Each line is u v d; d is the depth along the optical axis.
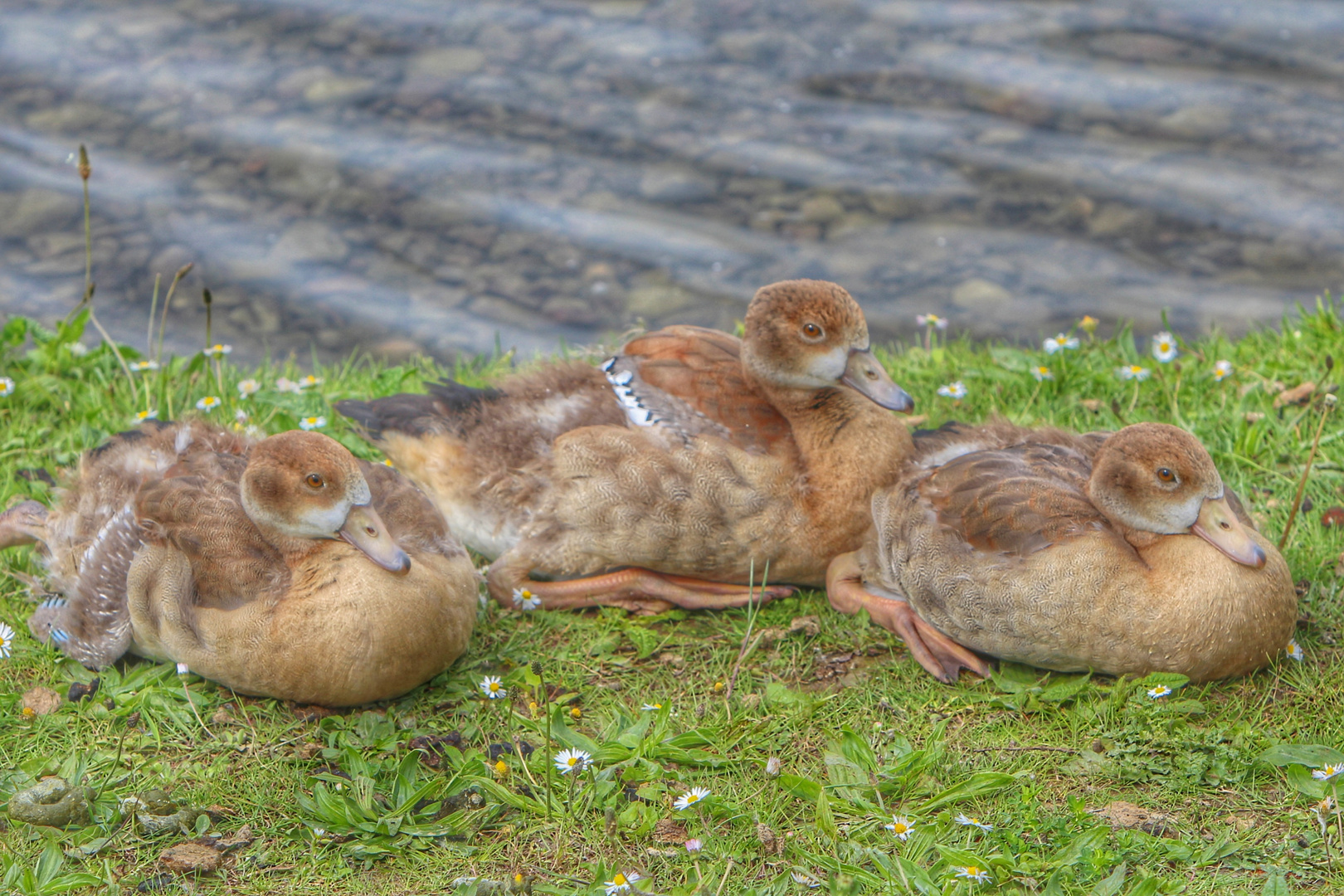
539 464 6.51
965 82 12.43
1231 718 5.49
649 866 4.90
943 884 4.69
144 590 5.70
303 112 12.13
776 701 5.72
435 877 4.89
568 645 6.25
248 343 9.62
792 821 5.11
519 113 12.16
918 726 5.60
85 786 5.19
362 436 7.34
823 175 11.33
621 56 12.98
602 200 11.12
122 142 11.70
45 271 10.23
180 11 13.71
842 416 6.38
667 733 5.54
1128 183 11.02
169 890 4.84
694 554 6.40
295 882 4.88
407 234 10.78
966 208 10.91
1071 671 5.83
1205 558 5.44
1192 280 10.02
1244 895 4.58
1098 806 5.09
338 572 5.56
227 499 5.85
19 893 4.76
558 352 9.46
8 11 13.55
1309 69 12.28
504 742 5.57
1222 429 7.42
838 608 6.36
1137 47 12.84
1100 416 7.69
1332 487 6.91
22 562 6.67
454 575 5.85
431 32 13.41
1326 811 4.90
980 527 5.78
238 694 5.86
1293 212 10.59
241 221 10.84
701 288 10.17
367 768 5.32
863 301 9.96
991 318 9.76
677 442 6.30
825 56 12.91
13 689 5.88
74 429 7.67
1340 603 6.12
